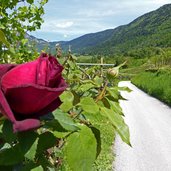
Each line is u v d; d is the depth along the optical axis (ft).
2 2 12.49
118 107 5.12
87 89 5.54
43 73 3.22
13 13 12.94
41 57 3.25
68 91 4.50
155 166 35.45
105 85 5.13
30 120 2.96
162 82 108.17
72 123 3.47
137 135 48.62
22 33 12.66
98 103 5.03
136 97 106.32
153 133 50.70
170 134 50.67
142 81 139.95
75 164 3.76
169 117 67.56
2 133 3.10
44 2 13.73
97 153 4.28
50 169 3.61
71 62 7.64
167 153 40.09
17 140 3.21
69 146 3.81
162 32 551.18
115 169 32.89
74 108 4.52
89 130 3.89
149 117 66.80
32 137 3.20
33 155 3.17
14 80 3.20
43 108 3.29
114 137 41.57
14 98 3.12
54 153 5.00
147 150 40.57
